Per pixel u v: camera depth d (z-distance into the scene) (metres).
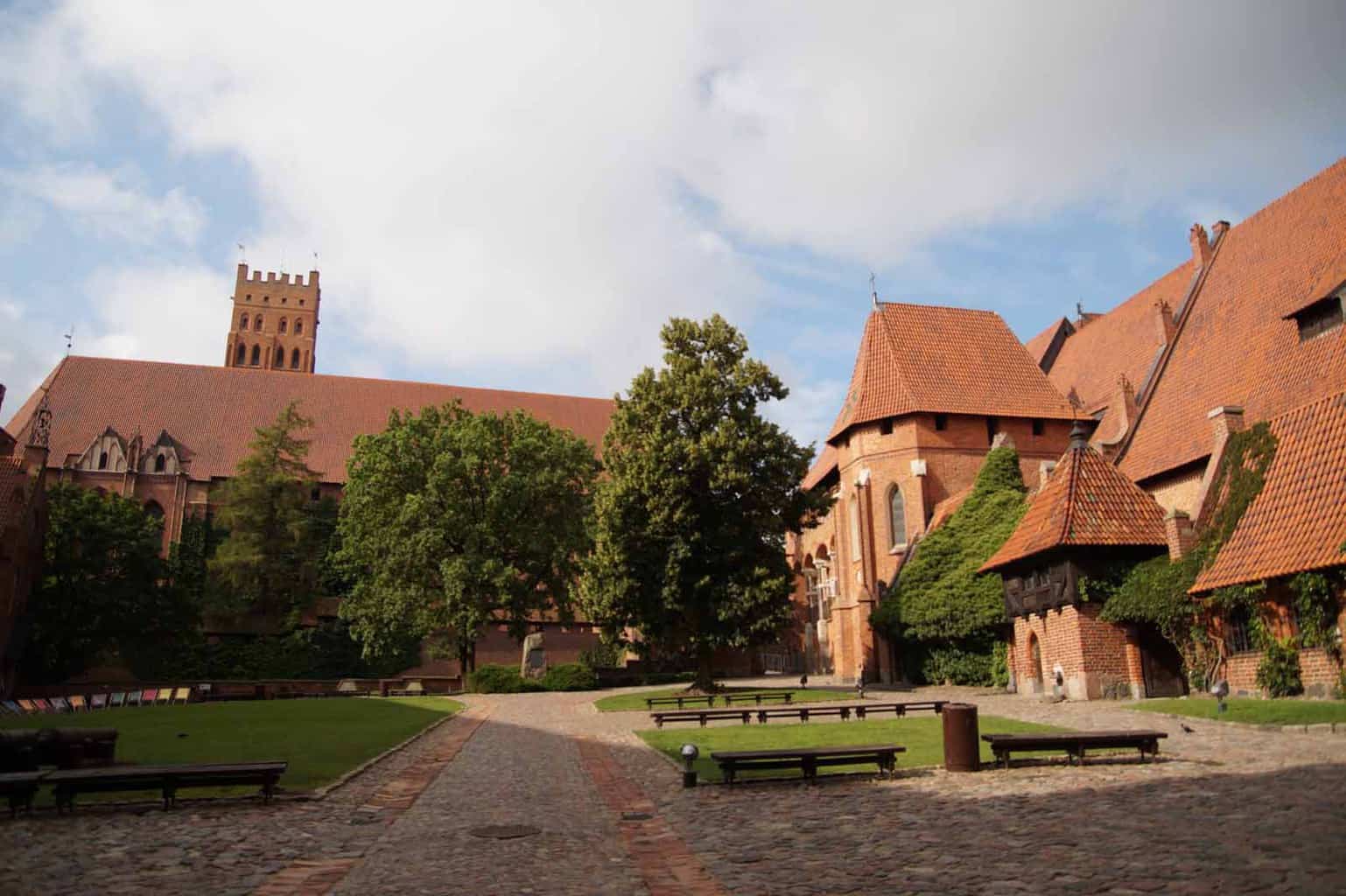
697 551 38.03
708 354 41.00
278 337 99.12
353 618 56.16
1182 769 14.20
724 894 8.45
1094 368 52.12
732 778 14.82
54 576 54.84
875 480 52.22
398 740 22.58
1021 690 32.91
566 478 56.69
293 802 13.96
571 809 13.49
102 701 42.34
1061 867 8.66
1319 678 22.22
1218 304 39.34
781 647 73.81
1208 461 32.94
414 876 9.47
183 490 68.81
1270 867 8.19
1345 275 30.23
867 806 12.60
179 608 58.75
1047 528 30.67
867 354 55.44
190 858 10.27
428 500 52.34
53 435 69.00
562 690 50.44
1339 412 25.11
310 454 73.75
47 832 11.73
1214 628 26.14
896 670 47.59
